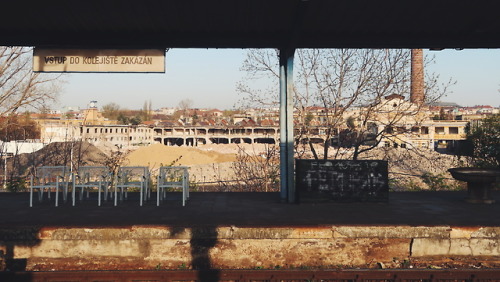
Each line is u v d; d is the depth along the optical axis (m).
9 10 7.61
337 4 7.55
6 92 18.77
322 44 9.21
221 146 47.53
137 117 112.69
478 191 9.02
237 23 8.34
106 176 9.39
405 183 15.11
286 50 9.02
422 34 9.12
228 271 5.90
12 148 25.22
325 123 13.63
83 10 7.68
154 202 9.17
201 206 8.52
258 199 9.59
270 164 14.05
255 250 6.51
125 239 6.40
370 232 6.49
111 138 74.12
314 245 6.53
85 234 6.37
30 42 8.91
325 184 8.79
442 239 6.55
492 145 14.23
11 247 6.38
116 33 8.85
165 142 87.19
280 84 9.12
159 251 6.46
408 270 5.93
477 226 6.57
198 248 6.48
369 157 17.02
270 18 8.09
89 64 8.84
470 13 7.98
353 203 8.77
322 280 5.91
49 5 7.44
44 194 11.02
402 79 13.12
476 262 6.52
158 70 8.88
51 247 6.39
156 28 8.59
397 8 7.75
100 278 5.82
